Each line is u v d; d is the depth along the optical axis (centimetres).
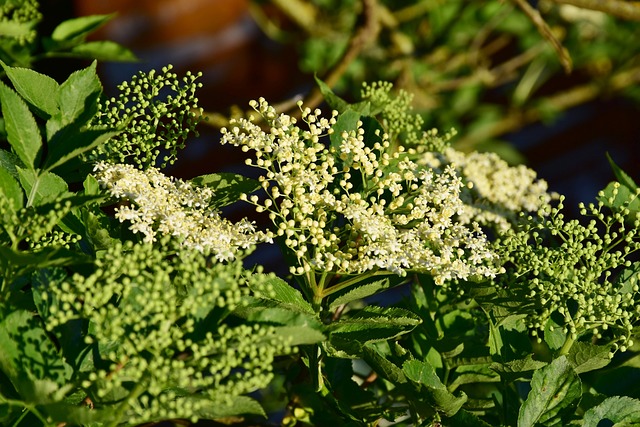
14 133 125
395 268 126
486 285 131
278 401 155
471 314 138
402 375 126
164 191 126
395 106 145
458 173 142
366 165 129
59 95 127
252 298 122
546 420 128
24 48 151
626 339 129
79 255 119
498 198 141
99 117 131
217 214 127
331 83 171
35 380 117
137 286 121
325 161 129
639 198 138
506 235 135
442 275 127
